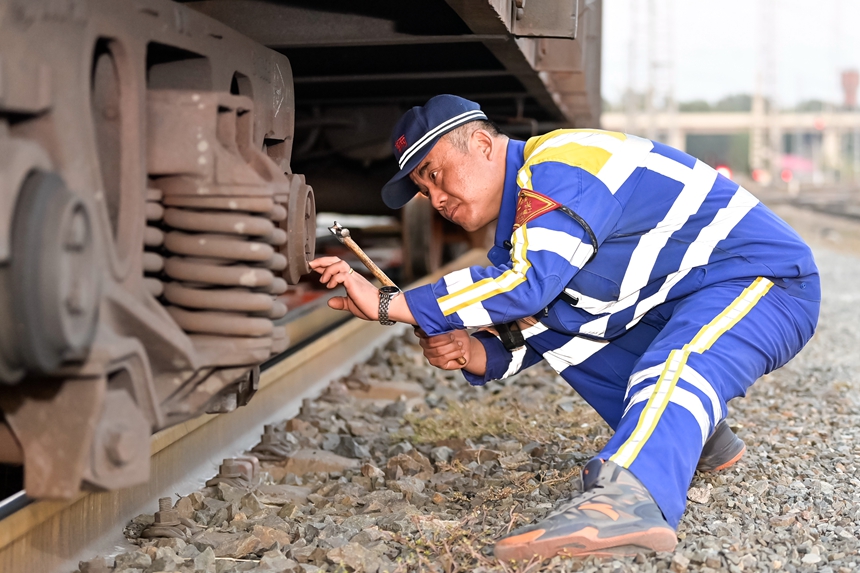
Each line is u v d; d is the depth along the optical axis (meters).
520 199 2.39
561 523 2.03
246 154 1.99
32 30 1.43
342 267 2.37
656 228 2.49
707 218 2.50
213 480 2.90
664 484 2.11
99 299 1.51
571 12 2.75
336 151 5.57
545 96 4.95
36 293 1.37
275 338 2.01
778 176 62.88
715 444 2.87
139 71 1.70
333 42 2.88
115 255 1.62
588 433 3.67
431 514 2.50
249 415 3.53
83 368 1.50
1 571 1.97
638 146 2.47
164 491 2.78
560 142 2.42
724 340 2.38
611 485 2.07
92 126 1.55
